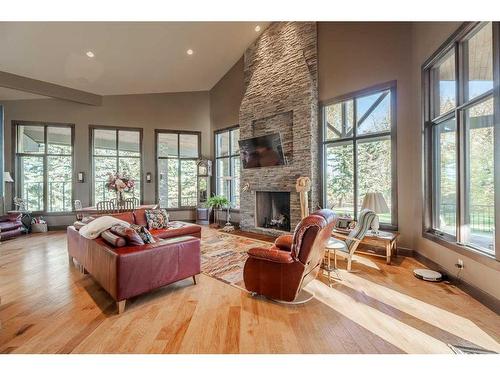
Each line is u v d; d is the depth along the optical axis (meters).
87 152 7.06
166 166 7.91
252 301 2.61
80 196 6.97
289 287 2.47
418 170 3.81
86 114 7.06
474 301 2.56
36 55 5.26
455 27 2.87
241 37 6.06
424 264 3.64
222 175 7.84
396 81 4.11
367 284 3.01
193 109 8.09
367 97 4.53
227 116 7.45
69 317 2.29
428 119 3.60
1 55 5.09
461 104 2.93
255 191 6.21
